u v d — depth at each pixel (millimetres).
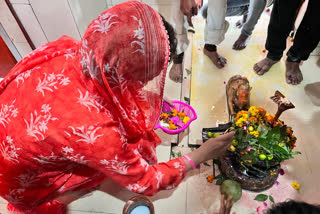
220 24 1465
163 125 1354
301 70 1721
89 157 698
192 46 1863
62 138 658
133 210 1067
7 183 805
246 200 1257
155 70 735
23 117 677
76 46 796
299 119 1517
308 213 645
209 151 977
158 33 688
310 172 1336
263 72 1697
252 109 1182
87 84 669
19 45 1690
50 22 1558
